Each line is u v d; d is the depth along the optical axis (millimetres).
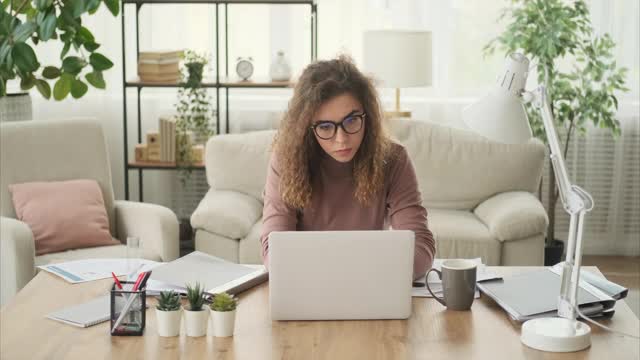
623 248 5445
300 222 2611
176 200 5504
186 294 2270
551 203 4910
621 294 2283
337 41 5289
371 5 5242
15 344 2006
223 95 5422
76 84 3818
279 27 5332
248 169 4488
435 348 1989
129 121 5398
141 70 4945
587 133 5281
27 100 4691
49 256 3742
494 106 2092
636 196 5375
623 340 2039
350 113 2348
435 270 2289
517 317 2121
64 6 3619
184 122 4973
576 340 1971
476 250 4062
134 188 5488
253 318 2178
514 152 4535
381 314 2166
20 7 3713
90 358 1927
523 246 4059
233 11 5324
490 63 5262
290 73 5027
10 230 3467
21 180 3980
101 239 3918
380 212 2598
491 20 5219
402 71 4602
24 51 3592
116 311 2066
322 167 2561
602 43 4844
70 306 2262
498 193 4547
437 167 4570
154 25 5285
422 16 5238
